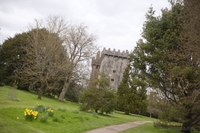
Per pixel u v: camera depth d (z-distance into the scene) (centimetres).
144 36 3212
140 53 3167
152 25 3102
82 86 6159
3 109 2050
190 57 2667
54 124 1994
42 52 4950
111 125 2720
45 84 5572
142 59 3112
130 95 5691
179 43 2838
